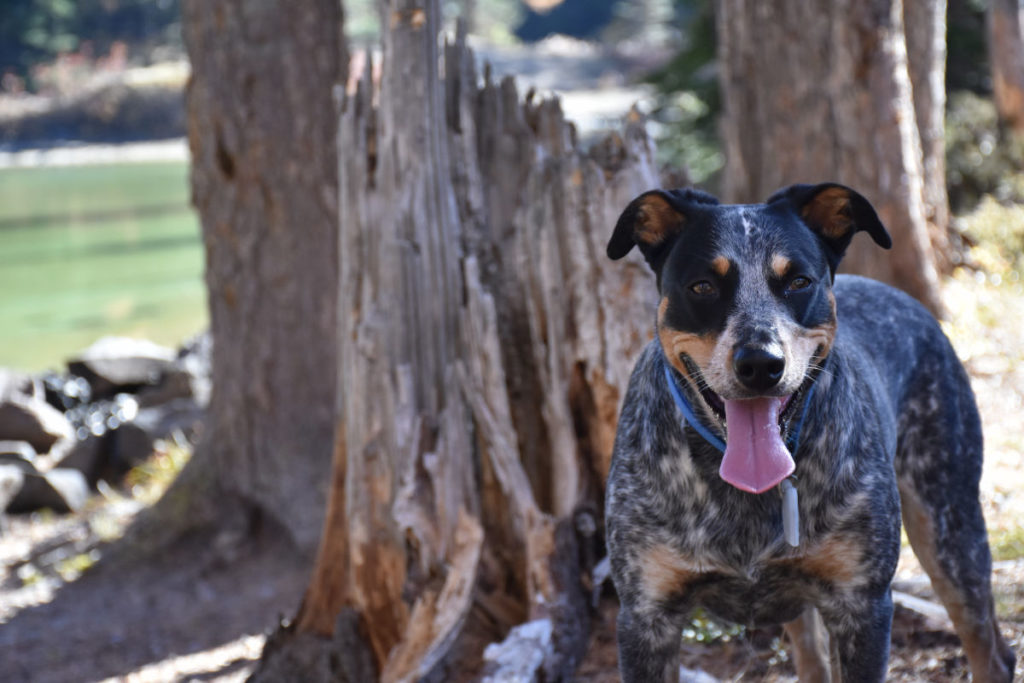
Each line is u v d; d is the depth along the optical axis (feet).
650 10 223.71
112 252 74.28
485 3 256.52
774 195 9.90
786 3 26.32
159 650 22.45
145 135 170.09
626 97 146.51
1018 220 34.24
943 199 30.25
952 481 11.45
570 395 15.46
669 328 9.55
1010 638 13.24
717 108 51.96
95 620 24.54
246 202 26.76
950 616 11.58
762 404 9.16
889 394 11.07
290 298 26.96
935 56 29.73
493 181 16.66
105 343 42.78
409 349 15.56
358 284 15.96
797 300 9.20
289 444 27.14
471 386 15.55
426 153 15.58
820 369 9.49
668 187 16.24
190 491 27.99
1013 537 16.01
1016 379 23.07
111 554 27.91
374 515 15.70
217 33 26.11
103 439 37.24
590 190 15.01
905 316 11.91
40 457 37.91
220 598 24.95
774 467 8.99
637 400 10.43
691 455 9.68
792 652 13.79
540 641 14.06
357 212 15.84
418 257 15.55
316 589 16.96
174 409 38.45
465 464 15.47
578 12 293.64
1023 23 50.93
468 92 16.40
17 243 78.84
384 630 15.92
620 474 10.26
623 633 10.16
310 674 16.31
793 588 10.00
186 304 58.18
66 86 180.75
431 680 14.37
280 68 26.08
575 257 15.10
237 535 27.07
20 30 190.29
